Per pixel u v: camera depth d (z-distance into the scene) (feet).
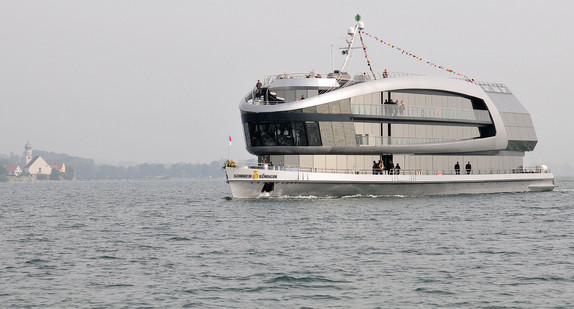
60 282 268.00
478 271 281.54
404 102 597.93
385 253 321.32
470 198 609.01
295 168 542.57
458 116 634.43
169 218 492.13
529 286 257.14
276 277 272.31
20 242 375.86
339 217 451.53
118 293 250.57
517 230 398.42
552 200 610.24
